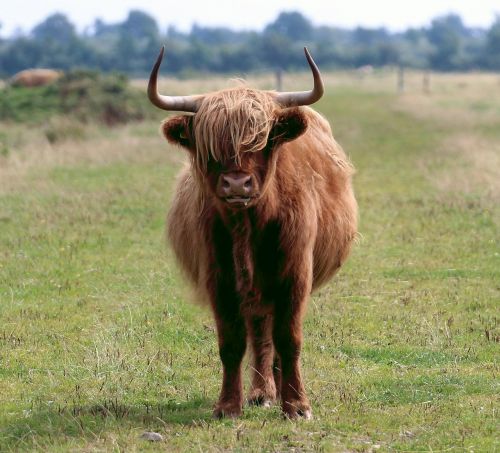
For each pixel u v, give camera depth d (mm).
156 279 23281
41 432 13633
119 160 45438
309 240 13938
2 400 15219
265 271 13680
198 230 13875
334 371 16656
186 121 13219
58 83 66875
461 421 13930
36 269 24375
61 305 21094
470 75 166375
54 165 43281
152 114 63719
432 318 19953
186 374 16500
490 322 19594
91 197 34875
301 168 14211
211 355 17641
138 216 31328
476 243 27047
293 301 13844
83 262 25188
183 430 13602
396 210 32438
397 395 15266
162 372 16547
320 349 17922
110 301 21469
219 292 13836
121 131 57219
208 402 15078
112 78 67500
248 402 14898
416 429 13656
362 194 36344
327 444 12945
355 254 25938
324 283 16359
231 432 13398
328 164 15742
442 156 47969
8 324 19625
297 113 12906
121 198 34625
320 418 14086
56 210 32188
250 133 12648
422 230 29000
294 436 13273
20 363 17109
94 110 62125
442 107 79250
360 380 16094
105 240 27750
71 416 14242
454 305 20984
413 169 43750
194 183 14289
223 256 13648
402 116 73500
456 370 16578
